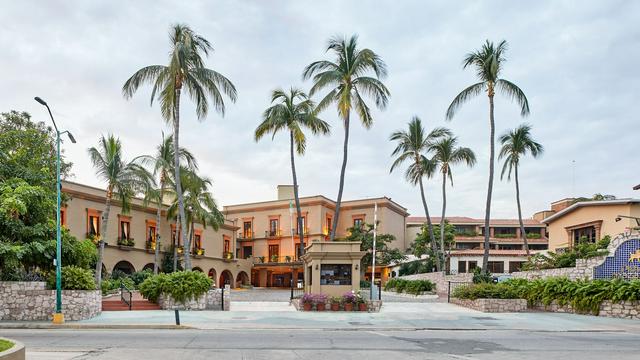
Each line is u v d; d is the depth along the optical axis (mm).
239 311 23438
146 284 24547
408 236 67688
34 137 28078
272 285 61500
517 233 70375
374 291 29375
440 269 41594
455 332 17000
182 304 23938
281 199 62938
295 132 31906
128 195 34344
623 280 22109
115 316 20812
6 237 21172
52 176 27391
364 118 32219
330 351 12094
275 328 17766
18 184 22109
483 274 31422
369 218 59781
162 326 17812
